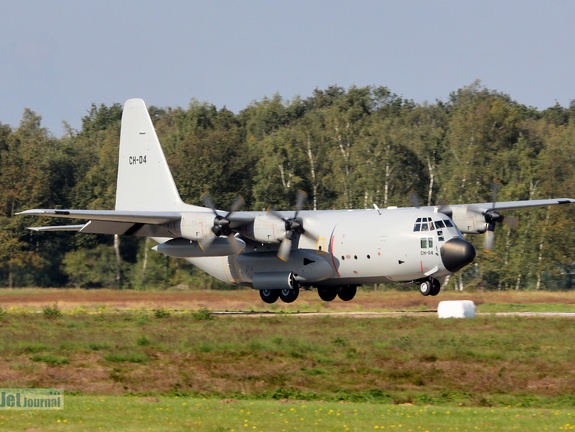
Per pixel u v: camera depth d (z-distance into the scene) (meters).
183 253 122.56
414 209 119.00
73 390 69.19
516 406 62.56
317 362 79.50
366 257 117.00
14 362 81.19
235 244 117.81
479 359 79.31
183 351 84.75
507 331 94.06
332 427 52.81
